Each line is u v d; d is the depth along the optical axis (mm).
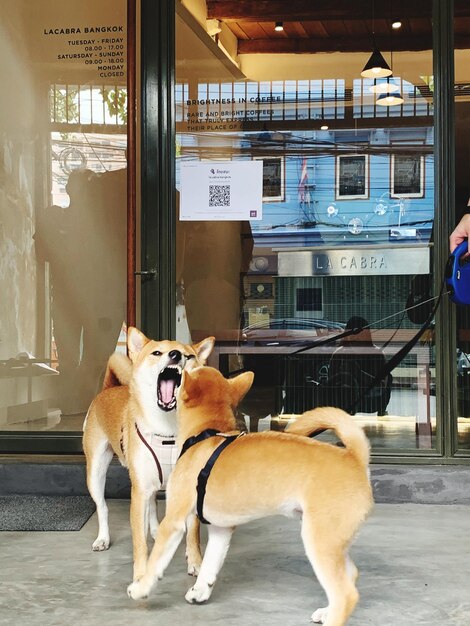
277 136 3084
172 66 3006
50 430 3129
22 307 3227
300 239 3107
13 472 2934
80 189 3180
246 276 3127
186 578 2074
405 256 3062
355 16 3074
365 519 1625
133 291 2975
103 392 2367
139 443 2012
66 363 3186
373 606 1862
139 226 3061
